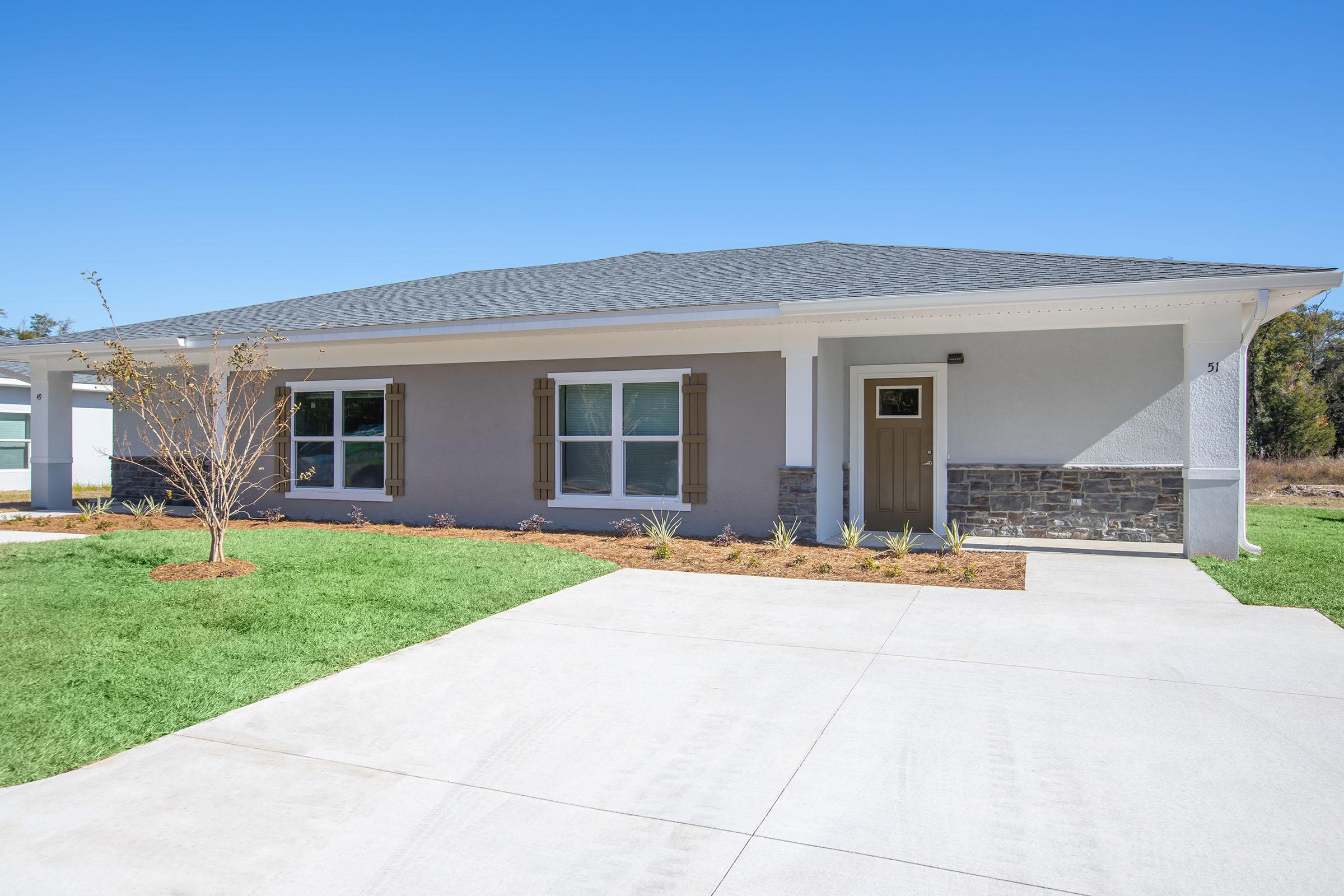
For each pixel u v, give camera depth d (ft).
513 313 36.17
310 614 21.29
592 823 10.48
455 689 15.79
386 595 23.32
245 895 8.85
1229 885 8.83
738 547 31.17
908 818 10.53
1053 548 33.17
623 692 15.57
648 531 34.40
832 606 22.56
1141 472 35.42
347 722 14.08
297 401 42.68
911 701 14.89
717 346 34.73
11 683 16.07
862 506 38.99
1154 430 35.35
